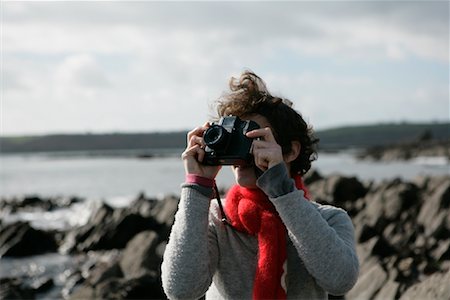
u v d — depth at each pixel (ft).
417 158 308.60
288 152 9.16
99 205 85.40
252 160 8.63
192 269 8.41
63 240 62.80
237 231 8.96
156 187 162.81
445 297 20.93
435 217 53.83
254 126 8.75
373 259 36.32
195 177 8.77
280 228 8.57
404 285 27.30
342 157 398.21
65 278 46.80
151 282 33.58
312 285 8.75
